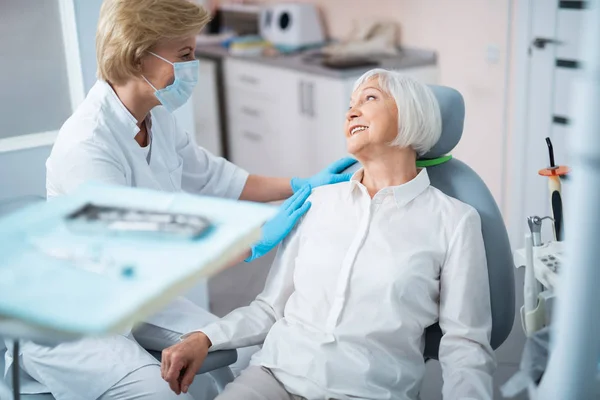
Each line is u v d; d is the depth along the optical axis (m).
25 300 0.72
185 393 1.49
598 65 0.86
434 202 1.48
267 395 1.41
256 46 4.06
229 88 4.20
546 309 1.39
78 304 0.71
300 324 1.48
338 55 3.63
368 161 1.51
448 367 1.39
